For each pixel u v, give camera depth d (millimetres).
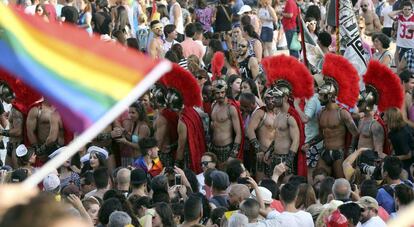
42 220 7691
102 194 29203
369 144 35656
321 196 28281
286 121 35812
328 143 36219
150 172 34281
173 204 25969
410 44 50188
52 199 8031
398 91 35219
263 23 56344
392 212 27594
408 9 50062
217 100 37062
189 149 37156
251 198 24500
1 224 7680
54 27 10305
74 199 23469
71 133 37625
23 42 10195
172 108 37062
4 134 38219
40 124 37625
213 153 36406
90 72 10117
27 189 8023
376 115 35625
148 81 9508
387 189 27875
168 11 62688
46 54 10234
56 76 10156
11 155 38531
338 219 22703
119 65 10094
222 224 24484
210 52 48250
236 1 59469
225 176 28609
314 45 42719
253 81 40188
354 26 42312
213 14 58594
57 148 37625
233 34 49312
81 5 58156
